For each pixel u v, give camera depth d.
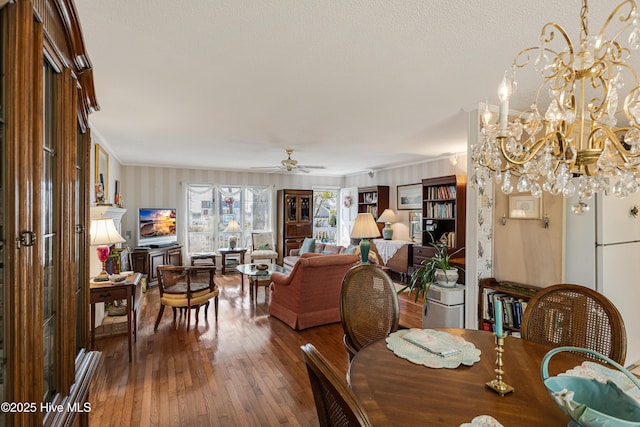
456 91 2.70
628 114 1.49
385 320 2.04
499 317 1.23
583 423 0.85
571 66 1.48
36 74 0.86
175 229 7.12
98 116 3.40
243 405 2.35
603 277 2.67
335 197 9.23
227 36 1.85
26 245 0.79
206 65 2.22
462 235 5.48
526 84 2.54
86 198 1.51
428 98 2.87
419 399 1.15
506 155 1.58
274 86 2.59
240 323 4.09
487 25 1.73
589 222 2.72
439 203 6.04
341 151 5.44
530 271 3.00
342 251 6.38
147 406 2.33
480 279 3.11
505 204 3.18
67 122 1.18
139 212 6.28
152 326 3.98
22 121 0.77
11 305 0.76
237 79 2.46
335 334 3.73
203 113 3.30
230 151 5.41
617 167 1.63
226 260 7.49
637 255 2.99
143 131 4.04
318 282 3.94
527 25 1.73
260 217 8.24
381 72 2.33
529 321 1.86
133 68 2.27
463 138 4.41
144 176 6.94
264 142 4.70
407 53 2.04
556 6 1.56
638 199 3.02
